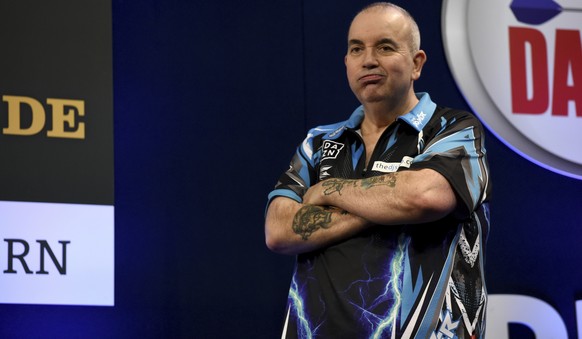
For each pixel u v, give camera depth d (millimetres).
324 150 3580
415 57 3562
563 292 5434
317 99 5332
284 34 5344
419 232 3221
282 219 3404
